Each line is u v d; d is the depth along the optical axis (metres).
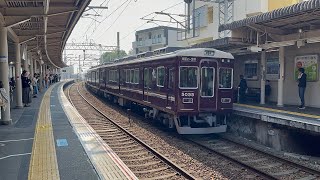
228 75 13.35
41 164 7.36
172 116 13.64
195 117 12.99
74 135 10.77
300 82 13.96
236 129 14.30
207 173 8.66
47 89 36.03
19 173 6.77
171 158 10.12
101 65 32.38
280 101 15.11
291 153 11.20
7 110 12.60
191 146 11.74
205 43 17.66
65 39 23.12
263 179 8.15
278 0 25.09
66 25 17.23
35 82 25.27
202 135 13.99
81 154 8.38
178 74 12.53
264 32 14.50
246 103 16.84
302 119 11.13
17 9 12.08
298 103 15.41
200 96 12.81
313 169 8.59
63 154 8.36
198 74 12.75
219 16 26.08
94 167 7.28
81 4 11.62
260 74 17.69
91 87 40.38
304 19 12.67
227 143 12.37
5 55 12.52
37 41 21.45
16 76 17.66
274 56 16.75
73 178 6.54
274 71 16.84
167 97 13.54
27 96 19.03
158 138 12.96
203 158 10.20
